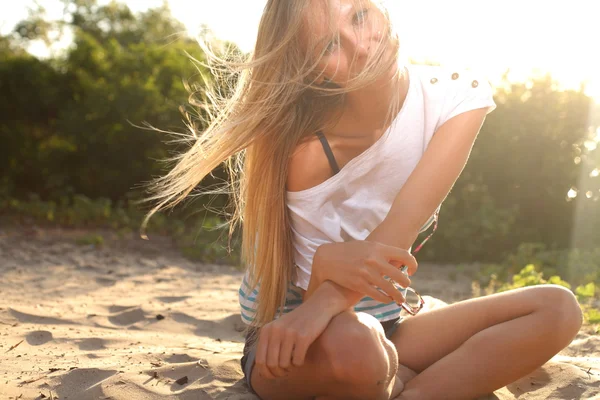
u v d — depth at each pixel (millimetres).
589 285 4238
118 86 9219
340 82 1668
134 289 4629
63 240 7141
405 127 1812
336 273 1594
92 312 3611
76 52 9992
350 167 1825
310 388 1688
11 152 9734
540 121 7250
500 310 1884
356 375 1523
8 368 2262
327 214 1882
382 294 1570
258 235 1901
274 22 1681
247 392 1977
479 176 7457
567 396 1931
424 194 1717
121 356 2457
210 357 2336
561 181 7246
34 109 9984
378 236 1686
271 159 1821
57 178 9305
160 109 8977
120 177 9242
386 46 1615
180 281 5086
